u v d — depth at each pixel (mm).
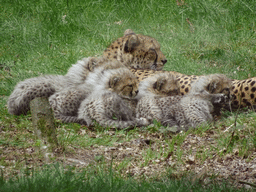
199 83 11781
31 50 20062
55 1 24797
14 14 23969
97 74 11992
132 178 7277
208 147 9180
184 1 24141
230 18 21484
